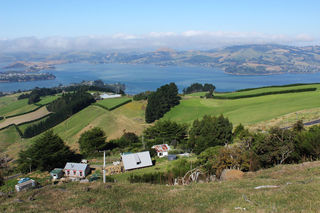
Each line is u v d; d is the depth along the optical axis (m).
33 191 25.47
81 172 57.09
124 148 81.19
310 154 37.59
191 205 19.53
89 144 76.12
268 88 140.62
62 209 19.89
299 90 121.19
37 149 64.81
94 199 22.70
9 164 79.38
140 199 22.09
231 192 21.95
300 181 23.00
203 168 37.88
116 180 41.28
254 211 15.85
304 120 69.62
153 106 120.75
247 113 95.62
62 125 139.62
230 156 36.75
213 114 110.62
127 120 126.31
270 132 42.25
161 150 70.19
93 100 174.88
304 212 14.68
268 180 25.80
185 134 89.44
